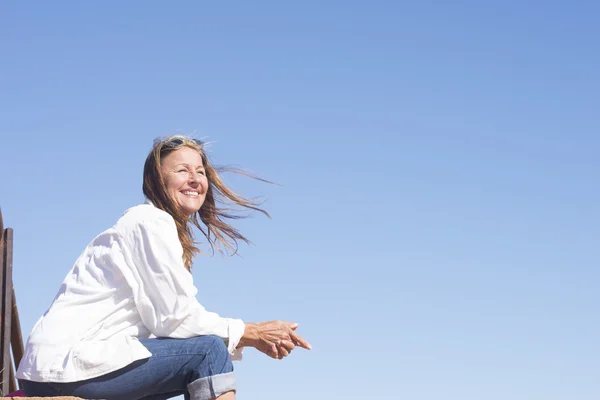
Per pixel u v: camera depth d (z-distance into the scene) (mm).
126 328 3852
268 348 3996
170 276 3820
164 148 4363
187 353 3812
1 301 5398
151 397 3949
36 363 3701
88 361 3674
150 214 3975
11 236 5520
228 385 3812
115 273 3861
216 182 4625
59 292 3943
